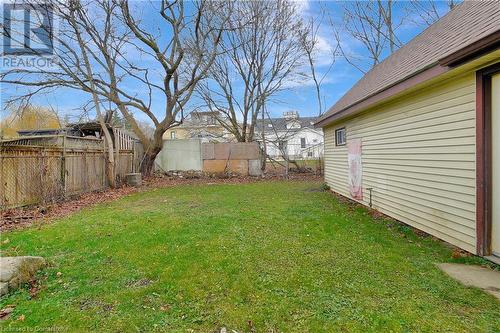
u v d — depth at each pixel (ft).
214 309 7.71
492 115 10.96
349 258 11.07
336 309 7.53
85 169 29.58
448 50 12.03
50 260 11.13
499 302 7.81
